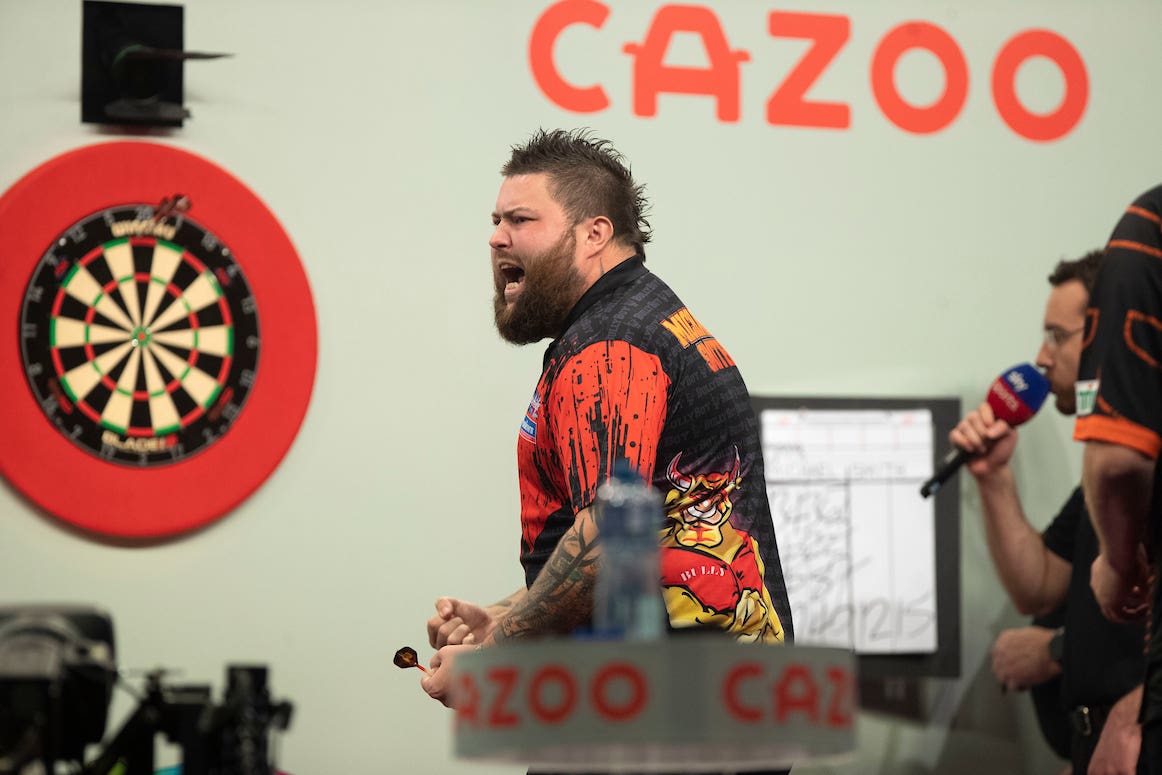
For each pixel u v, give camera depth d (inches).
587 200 347.3
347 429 491.2
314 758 478.9
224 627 477.4
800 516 511.8
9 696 219.1
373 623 487.8
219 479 476.4
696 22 522.6
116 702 466.6
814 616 509.0
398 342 496.4
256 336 482.3
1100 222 549.3
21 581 464.8
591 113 513.3
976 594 526.3
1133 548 302.7
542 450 331.9
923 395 530.6
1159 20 558.3
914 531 519.5
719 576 317.4
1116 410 288.4
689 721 171.3
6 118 469.7
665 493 320.8
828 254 529.0
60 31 474.0
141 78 469.7
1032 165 546.6
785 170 527.8
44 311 466.9
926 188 538.0
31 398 464.4
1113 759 430.9
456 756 187.9
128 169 474.9
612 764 200.2
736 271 521.7
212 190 480.7
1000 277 541.0
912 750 514.3
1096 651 455.5
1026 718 524.1
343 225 494.9
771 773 255.4
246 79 490.0
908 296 533.6
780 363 522.0
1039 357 515.8
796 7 530.9
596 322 324.2
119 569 472.1
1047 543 504.7
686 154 520.1
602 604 189.8
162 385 474.9
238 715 225.5
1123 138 553.3
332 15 498.0
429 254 500.4
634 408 310.3
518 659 178.7
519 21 510.9
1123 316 289.9
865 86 535.5
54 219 468.1
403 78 502.0
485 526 498.9
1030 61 548.4
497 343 503.8
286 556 483.8
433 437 497.0
